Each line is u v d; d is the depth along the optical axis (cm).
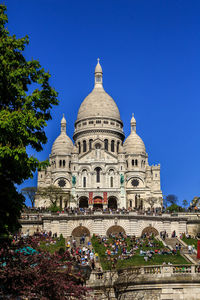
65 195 12775
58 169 15400
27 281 2784
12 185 3306
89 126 16175
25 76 3575
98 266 6178
